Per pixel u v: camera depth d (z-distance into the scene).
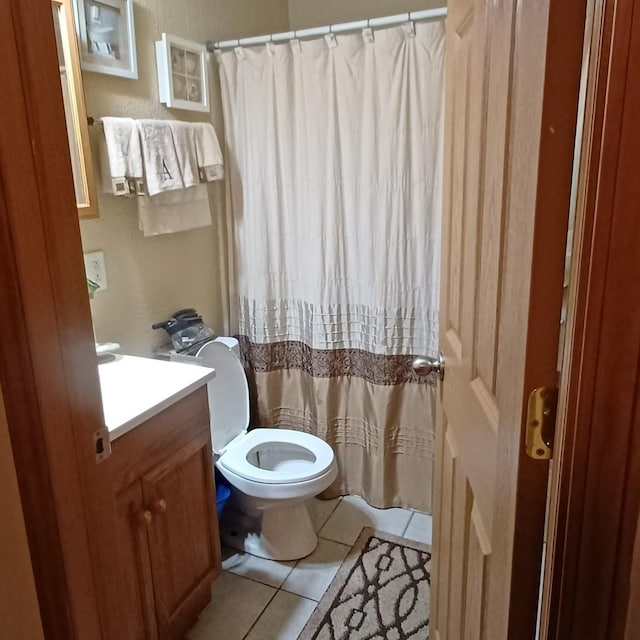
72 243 0.89
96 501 0.99
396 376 2.32
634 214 0.55
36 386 0.84
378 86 2.08
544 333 0.68
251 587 2.01
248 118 2.28
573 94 0.60
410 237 2.17
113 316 1.99
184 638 1.79
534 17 0.64
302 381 2.53
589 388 0.60
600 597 0.66
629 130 0.54
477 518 1.00
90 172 1.77
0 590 0.81
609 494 0.62
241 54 2.23
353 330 2.38
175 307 2.26
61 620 0.94
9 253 0.79
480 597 0.97
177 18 2.11
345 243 2.28
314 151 2.21
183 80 2.12
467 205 1.05
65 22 1.65
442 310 1.35
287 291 2.45
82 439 0.94
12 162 0.78
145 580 1.54
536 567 0.76
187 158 2.06
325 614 1.88
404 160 2.10
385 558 2.14
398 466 2.44
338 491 2.55
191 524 1.73
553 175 0.63
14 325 0.81
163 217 2.05
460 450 1.13
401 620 1.84
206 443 1.78
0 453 0.79
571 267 0.61
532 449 0.71
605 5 0.52
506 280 0.78
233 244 2.45
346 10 2.60
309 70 2.16
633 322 0.58
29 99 0.79
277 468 2.32
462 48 1.09
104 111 1.86
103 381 1.67
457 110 1.15
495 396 0.86
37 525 0.88
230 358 2.24
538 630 0.81
